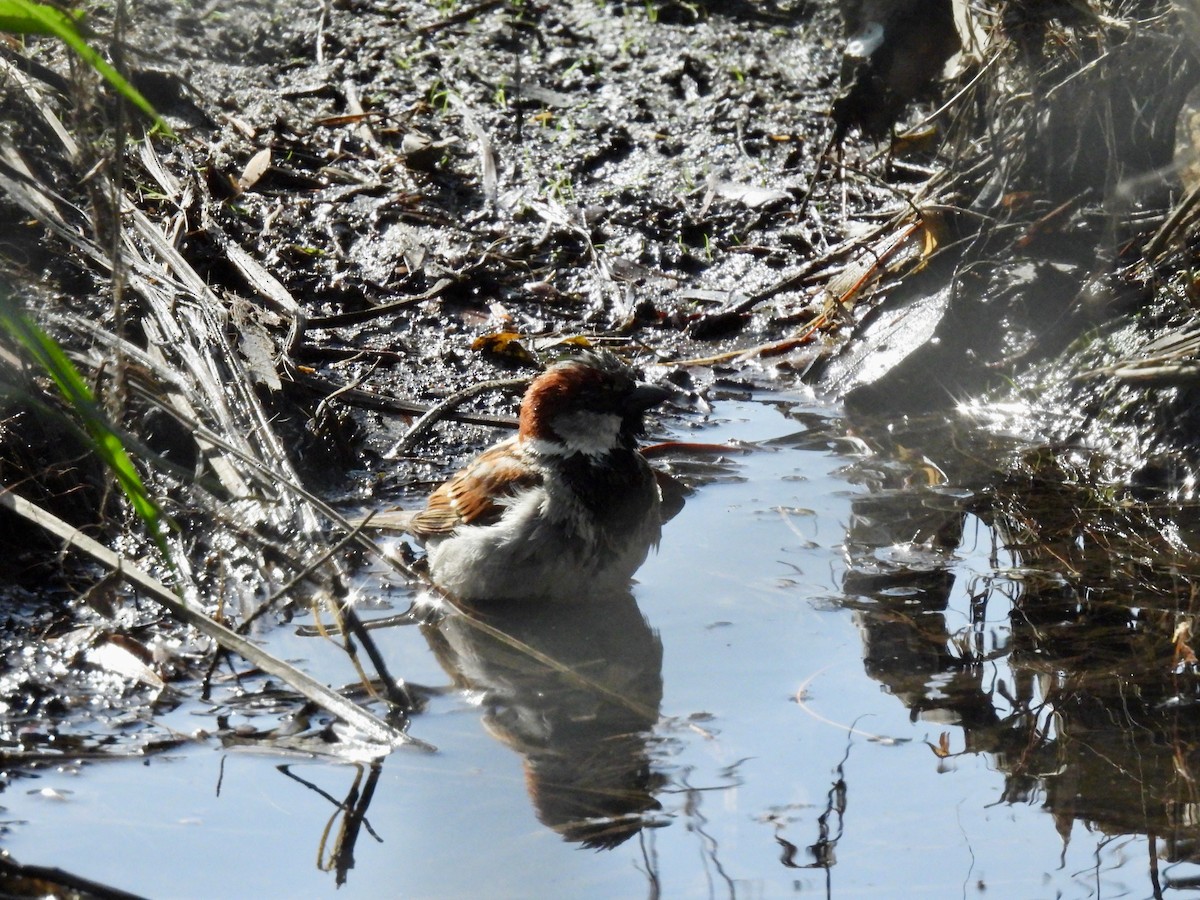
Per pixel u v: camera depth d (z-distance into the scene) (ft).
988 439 39.37
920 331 42.37
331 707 25.45
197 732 25.14
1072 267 41.86
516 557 30.94
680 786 23.65
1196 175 39.17
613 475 31.58
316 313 44.14
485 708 26.45
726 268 48.39
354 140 52.54
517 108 55.47
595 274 47.67
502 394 41.37
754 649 28.84
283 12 59.52
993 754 24.66
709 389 43.04
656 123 55.31
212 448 33.12
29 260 36.27
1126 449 37.04
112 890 19.38
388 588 32.45
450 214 49.52
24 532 31.19
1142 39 37.81
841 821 22.50
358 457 38.11
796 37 60.95
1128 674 27.25
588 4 63.10
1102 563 32.14
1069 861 21.27
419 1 62.44
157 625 28.91
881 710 26.27
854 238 47.80
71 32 19.08
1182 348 36.42
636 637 29.60
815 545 33.58
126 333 36.47
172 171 47.52
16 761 23.81
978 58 41.19
